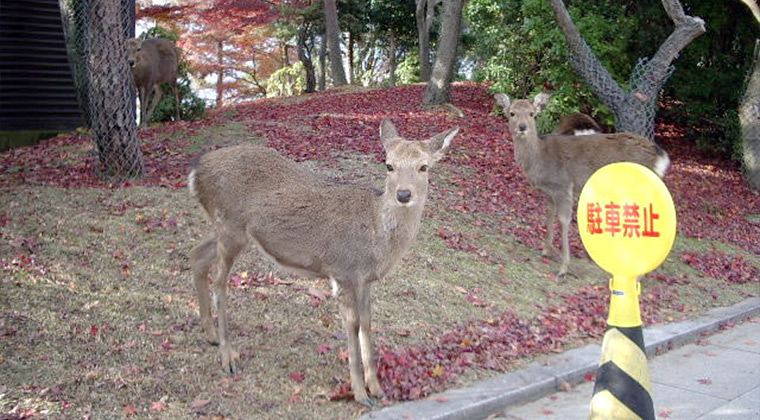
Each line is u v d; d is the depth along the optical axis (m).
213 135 11.59
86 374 4.73
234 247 5.12
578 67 12.23
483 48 17.47
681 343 6.96
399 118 15.11
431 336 6.08
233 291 6.25
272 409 4.65
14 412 4.23
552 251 8.62
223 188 5.09
